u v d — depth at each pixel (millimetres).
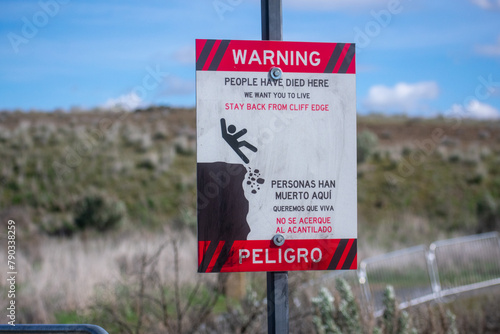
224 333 6863
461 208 26609
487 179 29750
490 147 35188
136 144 33281
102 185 28156
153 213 25609
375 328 5836
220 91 3447
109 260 12234
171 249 11883
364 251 15828
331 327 5828
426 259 12656
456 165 31531
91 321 7949
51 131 33344
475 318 8945
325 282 8398
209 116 3434
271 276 3496
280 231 3449
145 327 7125
